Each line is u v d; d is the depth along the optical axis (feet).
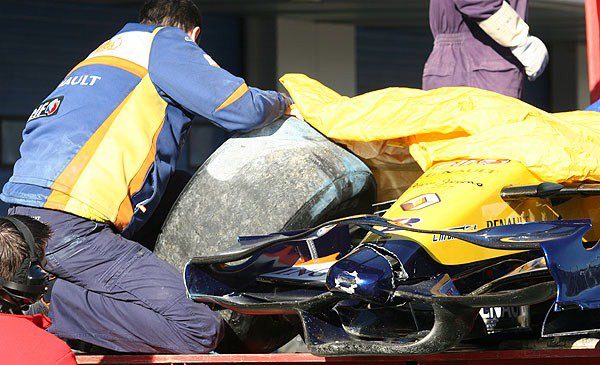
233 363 38.06
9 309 33.73
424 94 40.16
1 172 140.56
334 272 33.42
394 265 33.45
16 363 31.17
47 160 41.78
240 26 159.43
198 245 41.93
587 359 32.71
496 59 50.70
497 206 36.29
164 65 42.93
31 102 143.02
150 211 43.14
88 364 40.68
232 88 42.16
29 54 142.61
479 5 48.44
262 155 41.98
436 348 32.45
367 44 173.47
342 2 141.08
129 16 150.61
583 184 37.40
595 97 63.62
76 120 42.22
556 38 188.96
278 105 43.50
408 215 35.73
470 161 38.47
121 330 41.42
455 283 35.29
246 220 40.96
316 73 161.68
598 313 36.55
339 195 41.55
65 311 42.24
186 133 44.83
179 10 45.85
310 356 36.37
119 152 41.91
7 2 140.87
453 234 32.65
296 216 40.63
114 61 43.57
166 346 40.93
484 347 37.35
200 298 37.45
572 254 32.48
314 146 42.06
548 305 38.52
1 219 33.73
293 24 159.12
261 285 38.19
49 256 41.04
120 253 41.42
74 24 146.10
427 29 178.09
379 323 35.40
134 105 42.73
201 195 42.29
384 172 44.62
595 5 63.82
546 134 37.45
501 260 35.86
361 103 41.16
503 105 38.63
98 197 41.27
